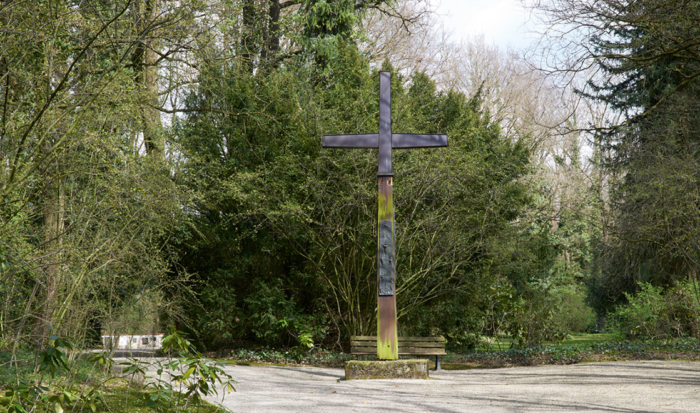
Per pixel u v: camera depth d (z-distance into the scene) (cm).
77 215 574
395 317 795
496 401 556
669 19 1013
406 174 1029
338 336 1196
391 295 796
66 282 559
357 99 1100
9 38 441
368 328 1110
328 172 1025
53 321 503
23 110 509
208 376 388
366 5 1573
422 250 1116
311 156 1082
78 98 501
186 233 1006
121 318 673
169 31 619
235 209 1144
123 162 583
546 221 1582
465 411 498
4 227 467
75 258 565
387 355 794
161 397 367
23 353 505
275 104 1177
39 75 477
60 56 499
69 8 477
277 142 1157
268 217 1048
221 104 1171
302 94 1162
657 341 1183
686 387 629
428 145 807
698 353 982
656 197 1120
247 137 1177
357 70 1172
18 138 479
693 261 1178
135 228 666
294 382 757
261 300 1140
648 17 1027
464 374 880
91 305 609
